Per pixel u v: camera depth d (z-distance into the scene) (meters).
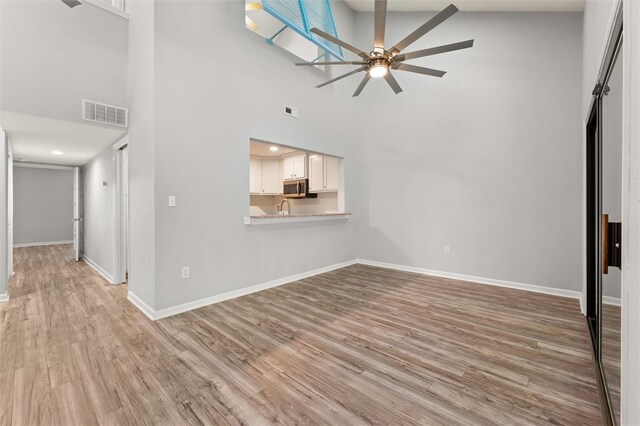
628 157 1.05
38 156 5.02
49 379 1.87
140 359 2.10
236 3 3.48
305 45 5.04
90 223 5.43
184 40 3.01
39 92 2.79
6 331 2.55
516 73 3.86
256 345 2.31
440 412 1.58
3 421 1.51
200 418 1.54
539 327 2.65
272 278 3.91
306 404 1.64
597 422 1.50
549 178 3.67
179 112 2.97
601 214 2.17
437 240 4.50
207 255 3.21
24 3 2.72
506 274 3.96
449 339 2.42
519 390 1.76
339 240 5.01
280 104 3.99
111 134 3.54
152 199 2.82
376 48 2.73
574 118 3.53
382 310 3.06
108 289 3.80
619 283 1.80
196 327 2.64
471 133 4.19
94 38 3.11
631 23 0.99
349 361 2.08
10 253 4.34
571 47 3.54
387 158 4.98
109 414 1.56
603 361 1.98
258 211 6.95
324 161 5.72
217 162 3.29
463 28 4.21
